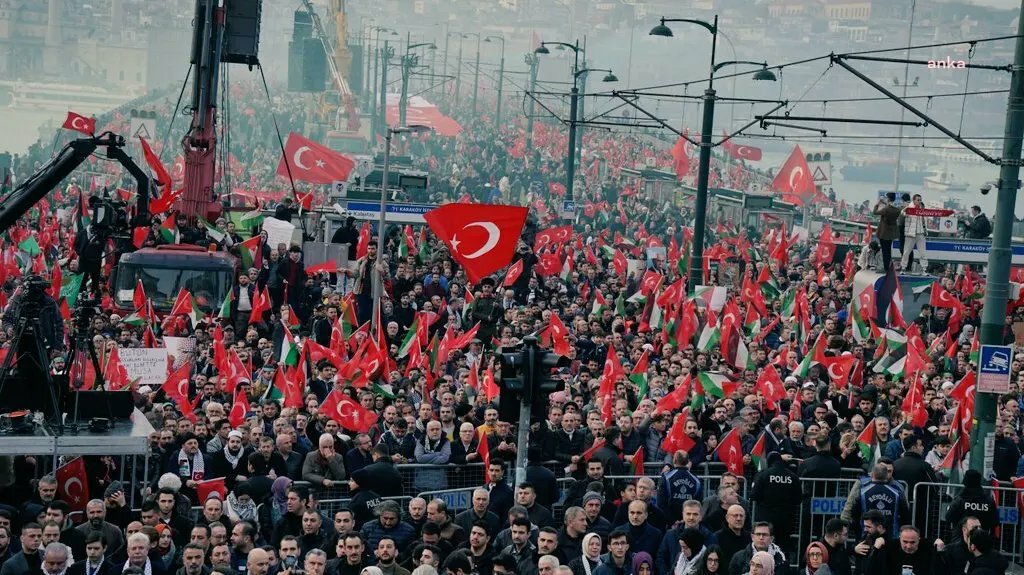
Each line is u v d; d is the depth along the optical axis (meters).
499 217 28.16
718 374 33.59
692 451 28.45
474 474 27.62
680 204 97.94
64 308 40.53
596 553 21.84
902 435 28.66
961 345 43.88
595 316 42.69
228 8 59.75
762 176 130.50
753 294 46.59
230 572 19.78
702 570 21.91
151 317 42.56
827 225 76.88
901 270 53.69
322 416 28.89
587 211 89.50
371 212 62.09
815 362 36.22
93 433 23.58
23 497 24.91
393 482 25.02
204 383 32.84
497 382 33.91
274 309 49.66
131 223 54.56
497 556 21.22
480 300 44.38
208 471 26.23
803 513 26.62
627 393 33.12
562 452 28.19
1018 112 29.69
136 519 23.83
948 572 23.98
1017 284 52.31
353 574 21.39
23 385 24.47
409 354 37.00
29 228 61.28
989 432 28.89
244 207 67.44
